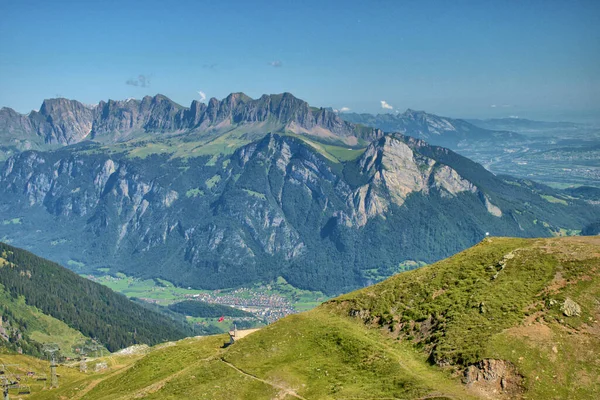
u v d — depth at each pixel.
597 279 105.75
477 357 94.44
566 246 118.75
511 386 89.50
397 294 126.44
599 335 94.88
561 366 91.00
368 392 98.06
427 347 106.06
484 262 123.94
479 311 107.31
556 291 105.25
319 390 104.75
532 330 97.50
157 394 116.94
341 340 117.88
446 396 89.69
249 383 111.88
